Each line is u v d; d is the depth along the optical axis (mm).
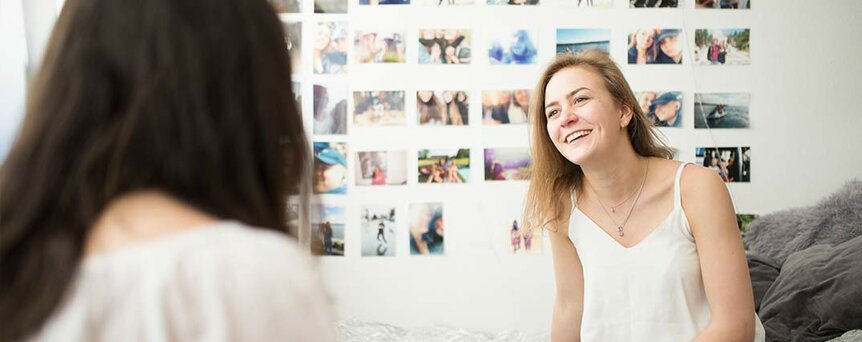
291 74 697
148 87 609
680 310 1868
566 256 2154
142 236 600
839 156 3799
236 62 643
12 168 611
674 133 3805
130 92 621
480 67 3775
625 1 3785
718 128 3801
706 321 1875
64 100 616
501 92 3779
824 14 3793
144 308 567
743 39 3799
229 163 642
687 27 3795
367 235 3777
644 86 3799
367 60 3770
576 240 2055
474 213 3785
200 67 625
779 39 3799
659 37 3789
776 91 3805
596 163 1916
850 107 3795
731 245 1820
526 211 2148
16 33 3104
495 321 3781
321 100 3768
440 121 3781
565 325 2168
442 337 3443
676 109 3793
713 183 1851
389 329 3541
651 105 3799
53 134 606
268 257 607
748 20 3801
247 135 646
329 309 643
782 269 2977
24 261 583
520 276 3785
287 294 598
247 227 635
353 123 3775
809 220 3268
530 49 3773
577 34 3781
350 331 3344
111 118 620
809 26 3797
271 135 660
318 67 3771
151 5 636
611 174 1933
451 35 3773
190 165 621
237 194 644
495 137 3785
